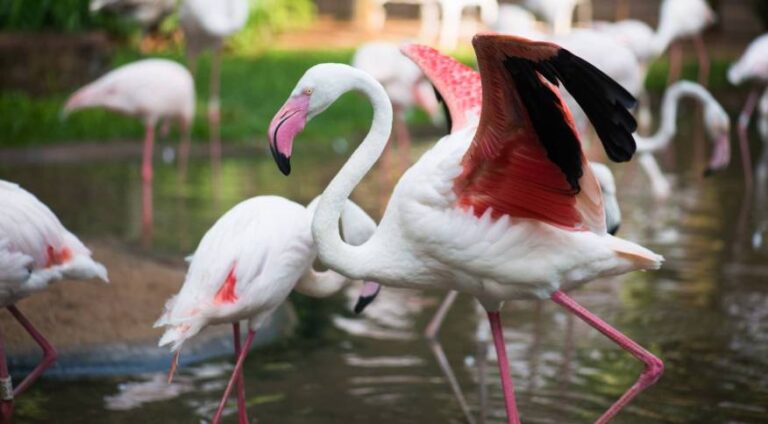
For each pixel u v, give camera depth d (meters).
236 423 5.74
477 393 6.23
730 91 19.41
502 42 4.36
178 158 13.65
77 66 16.30
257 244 5.34
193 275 5.30
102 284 7.62
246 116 15.76
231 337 7.10
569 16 19.75
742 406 5.97
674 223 10.30
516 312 7.86
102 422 5.72
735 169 13.21
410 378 6.47
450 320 7.67
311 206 5.75
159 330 7.00
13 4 16.28
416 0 24.00
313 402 6.07
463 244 4.99
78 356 6.62
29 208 5.75
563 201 4.96
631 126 4.41
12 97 15.22
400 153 14.52
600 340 7.20
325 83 5.00
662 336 7.18
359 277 5.15
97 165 13.04
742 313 7.65
